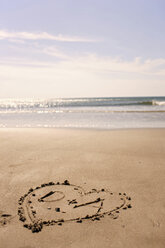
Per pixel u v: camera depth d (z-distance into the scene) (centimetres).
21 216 306
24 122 1537
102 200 354
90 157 591
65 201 353
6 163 543
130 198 358
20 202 348
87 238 261
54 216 309
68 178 445
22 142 789
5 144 757
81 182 425
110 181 429
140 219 299
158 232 270
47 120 1645
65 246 248
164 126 1230
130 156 598
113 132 1005
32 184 418
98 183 420
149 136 888
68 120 1614
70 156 601
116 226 285
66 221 297
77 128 1158
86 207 333
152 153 625
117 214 312
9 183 423
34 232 273
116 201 350
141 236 264
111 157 590
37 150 670
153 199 353
